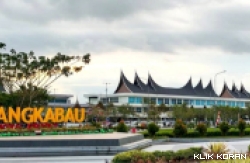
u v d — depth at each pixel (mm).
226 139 51062
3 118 40781
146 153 20859
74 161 25938
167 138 49219
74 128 43250
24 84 59438
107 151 30188
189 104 136125
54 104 123375
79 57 56844
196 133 52688
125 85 124625
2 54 55062
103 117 99500
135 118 118062
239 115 116875
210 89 149125
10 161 26172
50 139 30422
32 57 55906
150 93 126062
